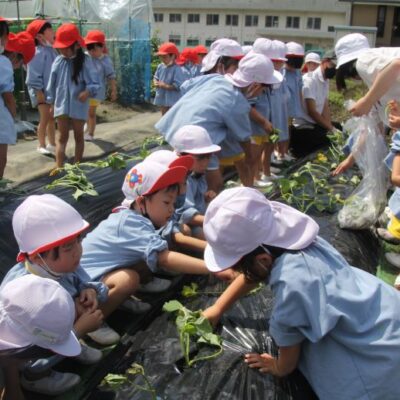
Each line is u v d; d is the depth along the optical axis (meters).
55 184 4.79
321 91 7.42
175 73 10.27
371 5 27.83
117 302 2.96
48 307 2.08
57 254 2.43
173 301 2.90
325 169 6.02
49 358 2.49
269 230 2.23
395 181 3.68
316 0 31.81
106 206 4.65
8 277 2.59
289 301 2.16
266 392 2.45
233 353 2.71
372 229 4.41
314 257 2.25
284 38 33.03
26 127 9.76
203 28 35.00
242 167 5.19
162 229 3.41
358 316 2.19
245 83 4.55
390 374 2.16
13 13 13.62
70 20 13.20
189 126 3.89
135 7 14.27
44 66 7.33
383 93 4.01
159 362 2.71
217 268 2.25
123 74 14.20
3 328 2.07
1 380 2.25
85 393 2.58
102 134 9.59
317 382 2.30
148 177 3.04
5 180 4.87
